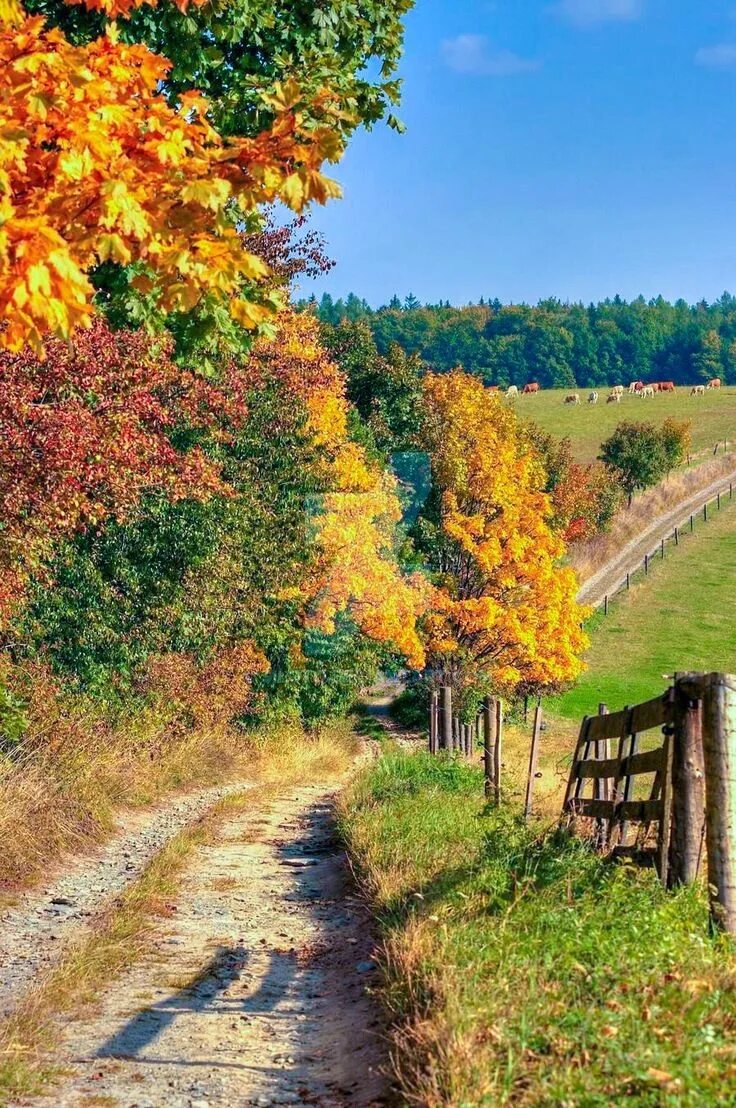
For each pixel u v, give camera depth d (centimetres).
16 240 513
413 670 3838
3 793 1295
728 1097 437
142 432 1822
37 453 1527
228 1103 563
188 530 2428
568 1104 434
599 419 14250
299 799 2152
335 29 1511
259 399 2964
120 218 579
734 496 9494
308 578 3109
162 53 1377
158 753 2108
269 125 1336
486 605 3659
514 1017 522
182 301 613
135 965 845
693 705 715
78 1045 655
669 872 714
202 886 1175
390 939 766
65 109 580
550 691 4209
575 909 682
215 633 2689
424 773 1711
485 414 5156
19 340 582
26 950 901
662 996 527
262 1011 732
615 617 6519
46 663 2022
